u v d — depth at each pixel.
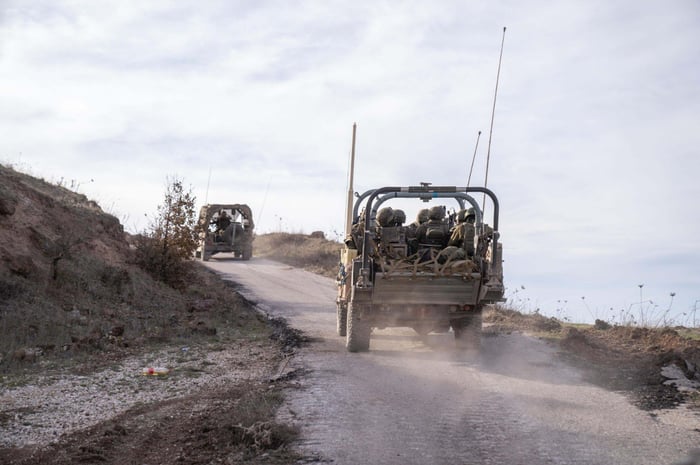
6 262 14.43
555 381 9.52
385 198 11.77
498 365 10.68
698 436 6.90
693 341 11.90
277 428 6.98
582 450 6.46
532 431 7.07
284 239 43.94
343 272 12.93
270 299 20.44
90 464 6.32
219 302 18.52
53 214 18.45
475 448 6.53
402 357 11.39
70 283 15.54
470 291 11.21
